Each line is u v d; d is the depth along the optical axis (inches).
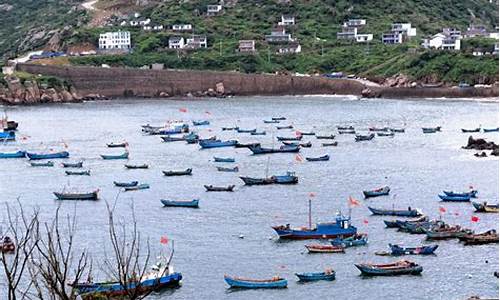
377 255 6614.2
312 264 6417.3
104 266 5876.0
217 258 6545.3
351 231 7175.2
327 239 7086.6
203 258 6530.5
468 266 6304.1
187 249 6761.8
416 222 7352.4
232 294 5807.1
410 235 7160.4
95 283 4852.4
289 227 7126.0
